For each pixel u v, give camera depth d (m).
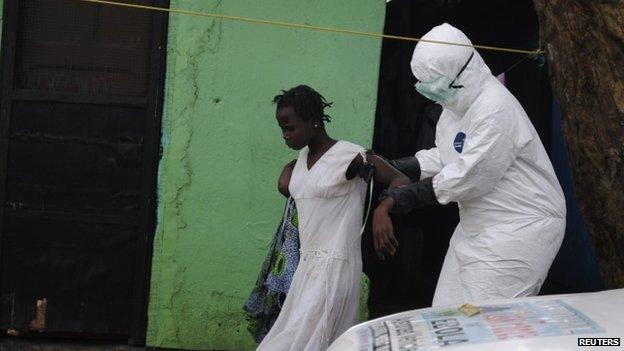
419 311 2.67
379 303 7.22
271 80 5.56
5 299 5.64
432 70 3.84
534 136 3.93
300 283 4.59
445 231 8.59
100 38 5.60
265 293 4.84
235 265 5.59
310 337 4.52
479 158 3.76
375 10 5.54
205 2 5.52
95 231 5.63
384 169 4.52
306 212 4.59
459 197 3.84
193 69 5.53
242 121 5.56
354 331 2.65
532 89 7.59
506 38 7.66
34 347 5.62
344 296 4.58
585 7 4.05
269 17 5.54
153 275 5.60
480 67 3.92
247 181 5.58
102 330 5.68
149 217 5.61
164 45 5.57
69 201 5.62
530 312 2.42
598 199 4.38
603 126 4.17
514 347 2.13
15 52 5.55
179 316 5.61
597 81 4.16
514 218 3.91
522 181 3.90
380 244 3.85
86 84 5.61
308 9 5.54
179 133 5.54
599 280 7.01
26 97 5.55
